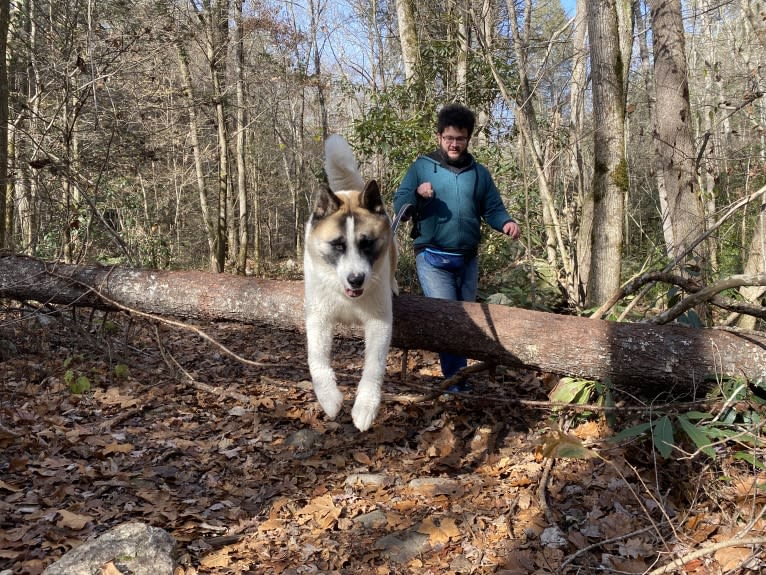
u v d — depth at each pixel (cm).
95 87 751
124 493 319
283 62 1628
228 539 285
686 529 272
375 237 325
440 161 409
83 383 447
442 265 417
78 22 848
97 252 919
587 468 327
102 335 540
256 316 455
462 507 306
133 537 254
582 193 787
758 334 348
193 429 412
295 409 439
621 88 604
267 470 356
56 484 322
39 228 845
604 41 599
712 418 323
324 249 324
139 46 976
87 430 394
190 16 1347
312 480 343
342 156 408
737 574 239
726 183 711
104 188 1041
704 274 482
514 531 283
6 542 264
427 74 869
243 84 1553
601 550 264
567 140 823
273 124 2009
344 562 268
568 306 632
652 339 355
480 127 839
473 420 410
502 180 780
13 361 515
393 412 428
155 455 368
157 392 471
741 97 677
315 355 337
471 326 391
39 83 884
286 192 2834
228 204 1789
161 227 1697
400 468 355
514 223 400
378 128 806
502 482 329
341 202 332
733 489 293
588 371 371
